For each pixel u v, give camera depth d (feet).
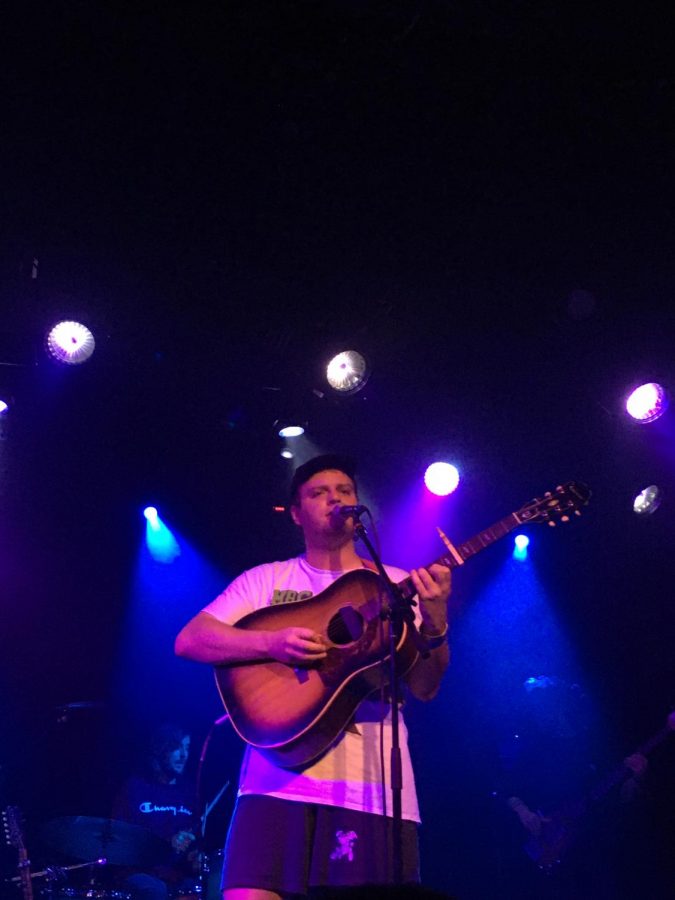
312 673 11.28
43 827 21.54
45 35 17.58
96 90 18.67
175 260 22.16
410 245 21.99
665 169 19.92
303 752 10.88
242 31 17.57
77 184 20.45
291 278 22.67
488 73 18.22
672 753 25.39
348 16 17.20
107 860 21.93
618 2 16.72
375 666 11.16
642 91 18.33
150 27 17.52
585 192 20.63
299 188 20.74
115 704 28.37
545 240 21.72
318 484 12.49
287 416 24.11
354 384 23.35
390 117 19.22
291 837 10.58
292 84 18.56
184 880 22.62
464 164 20.17
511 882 23.61
